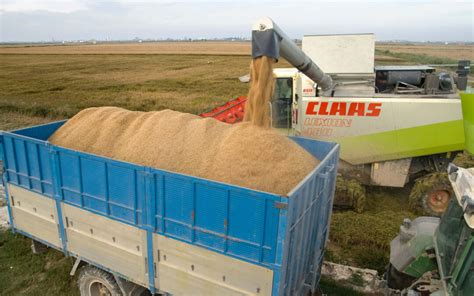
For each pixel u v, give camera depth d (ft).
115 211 14.88
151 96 78.18
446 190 25.81
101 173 14.78
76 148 18.28
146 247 14.39
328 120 27.78
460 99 25.62
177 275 13.92
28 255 21.45
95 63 164.14
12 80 105.70
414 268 14.49
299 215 12.22
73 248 17.06
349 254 22.21
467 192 11.43
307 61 20.77
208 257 12.92
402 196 29.91
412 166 28.68
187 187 12.66
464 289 11.03
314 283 15.94
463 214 11.68
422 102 25.96
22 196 18.47
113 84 97.50
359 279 19.69
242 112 31.42
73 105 65.77
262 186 13.74
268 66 17.13
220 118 31.63
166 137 16.33
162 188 13.24
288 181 13.98
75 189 15.92
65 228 16.97
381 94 27.32
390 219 25.23
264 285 11.96
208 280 13.19
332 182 16.79
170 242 13.69
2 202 27.99
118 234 15.11
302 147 18.43
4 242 22.65
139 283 15.15
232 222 12.05
